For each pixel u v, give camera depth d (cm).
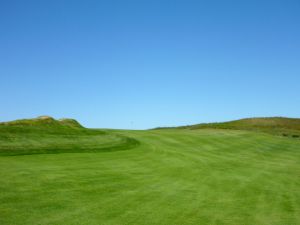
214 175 2020
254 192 1619
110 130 4672
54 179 1484
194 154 2972
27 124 3616
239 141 4381
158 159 2472
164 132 4728
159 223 1034
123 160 2284
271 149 3966
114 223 998
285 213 1279
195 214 1164
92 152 2542
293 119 9744
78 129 3534
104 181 1559
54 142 2667
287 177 2188
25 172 1563
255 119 9588
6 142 2367
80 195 1278
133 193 1390
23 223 932
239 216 1189
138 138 3794
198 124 8975
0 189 1242
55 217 1005
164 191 1474
